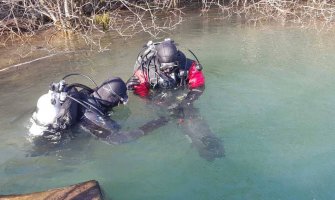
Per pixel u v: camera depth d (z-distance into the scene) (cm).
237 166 325
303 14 805
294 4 870
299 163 328
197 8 904
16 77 530
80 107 354
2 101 450
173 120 382
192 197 294
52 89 348
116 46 646
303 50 585
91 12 855
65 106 344
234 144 353
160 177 315
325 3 796
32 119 369
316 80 473
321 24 731
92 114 349
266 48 599
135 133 354
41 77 524
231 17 809
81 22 764
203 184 307
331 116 393
